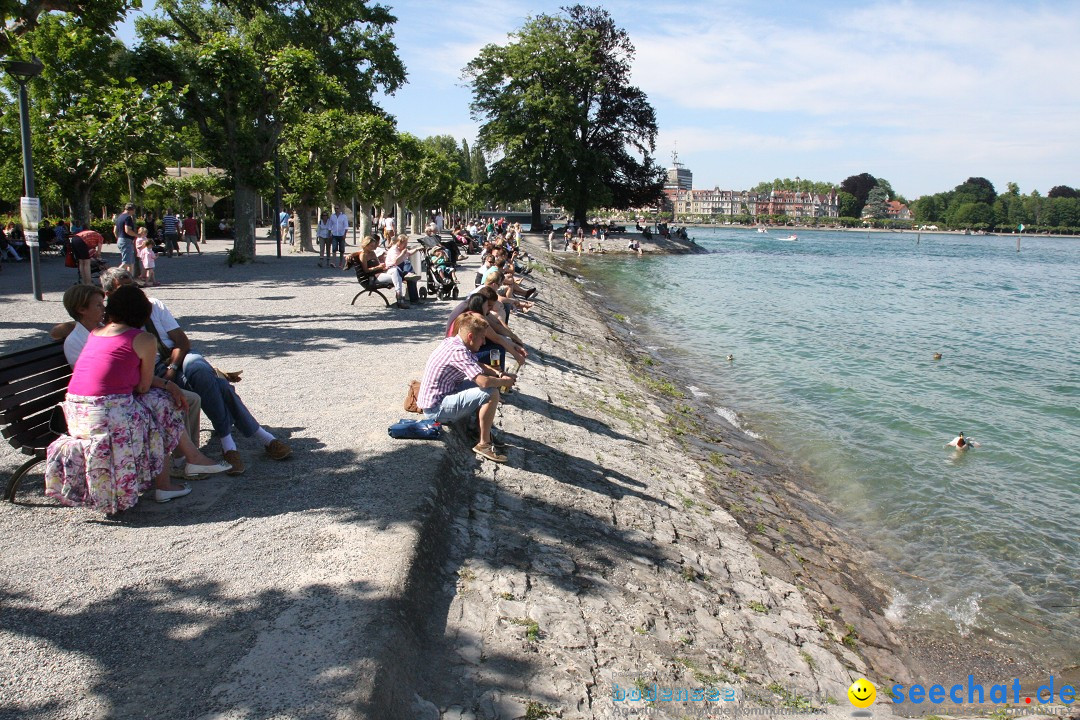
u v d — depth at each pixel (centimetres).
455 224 8125
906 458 1192
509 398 992
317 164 3281
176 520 536
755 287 4200
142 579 452
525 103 6656
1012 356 2194
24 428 528
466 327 728
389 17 4491
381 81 4719
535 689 439
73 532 511
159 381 562
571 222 7500
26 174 1473
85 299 561
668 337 2366
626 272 5053
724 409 1463
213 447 672
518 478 731
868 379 1784
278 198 2855
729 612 632
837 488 1064
